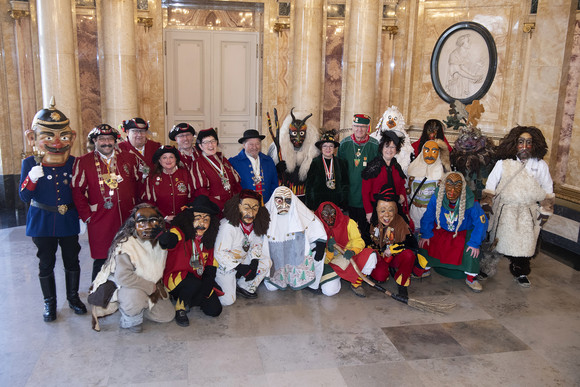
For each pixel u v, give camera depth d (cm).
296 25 757
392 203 496
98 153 452
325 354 406
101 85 764
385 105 863
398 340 431
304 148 545
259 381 368
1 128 761
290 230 493
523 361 405
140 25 784
